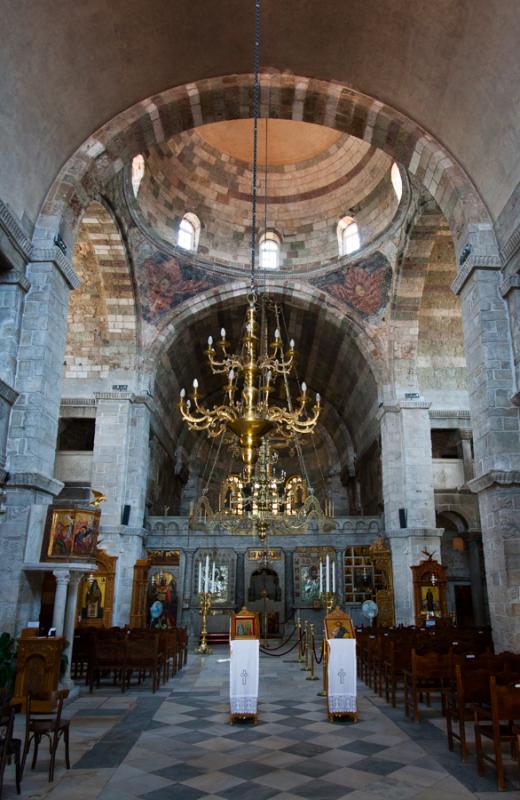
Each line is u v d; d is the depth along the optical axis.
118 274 22.30
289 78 15.28
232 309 25.70
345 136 24.47
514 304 12.53
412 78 13.98
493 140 12.76
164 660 12.76
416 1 12.20
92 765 6.86
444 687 9.45
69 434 26.83
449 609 25.97
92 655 12.02
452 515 25.12
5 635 9.98
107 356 23.30
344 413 31.05
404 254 21.47
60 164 13.89
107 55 13.12
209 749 7.55
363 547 23.70
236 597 23.31
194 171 25.16
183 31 13.70
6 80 11.13
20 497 11.57
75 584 11.80
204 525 16.33
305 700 10.88
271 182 26.31
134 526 21.73
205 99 15.57
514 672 7.11
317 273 24.03
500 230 13.14
